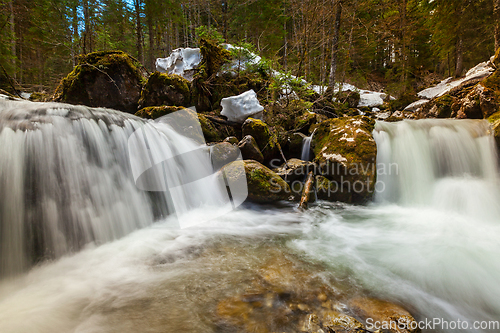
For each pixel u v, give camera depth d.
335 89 13.69
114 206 3.08
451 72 21.11
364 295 2.09
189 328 1.61
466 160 5.20
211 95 7.71
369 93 15.91
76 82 6.37
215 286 2.11
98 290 2.00
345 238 3.39
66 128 2.98
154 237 3.06
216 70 7.91
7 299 1.86
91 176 3.01
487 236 3.42
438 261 2.71
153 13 13.46
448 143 5.39
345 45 14.04
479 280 2.36
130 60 7.04
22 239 2.29
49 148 2.72
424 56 20.70
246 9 14.30
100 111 3.66
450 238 3.36
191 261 2.57
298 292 2.09
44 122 2.79
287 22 16.58
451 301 2.07
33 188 2.48
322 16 11.03
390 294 2.12
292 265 2.58
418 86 18.27
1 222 2.20
